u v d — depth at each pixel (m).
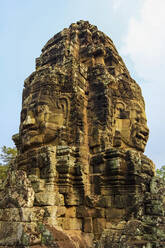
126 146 10.51
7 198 7.71
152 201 7.27
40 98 10.10
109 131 9.98
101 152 9.47
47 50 13.48
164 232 6.39
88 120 10.44
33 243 6.56
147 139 11.60
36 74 11.33
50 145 9.41
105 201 8.64
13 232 6.89
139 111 11.38
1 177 22.73
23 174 8.12
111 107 10.38
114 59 12.34
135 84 12.29
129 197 8.36
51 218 7.59
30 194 7.55
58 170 8.62
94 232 8.21
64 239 7.23
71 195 8.52
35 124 9.91
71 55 11.80
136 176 8.71
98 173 9.16
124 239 6.66
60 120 9.91
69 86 10.36
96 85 10.90
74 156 9.04
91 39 13.34
